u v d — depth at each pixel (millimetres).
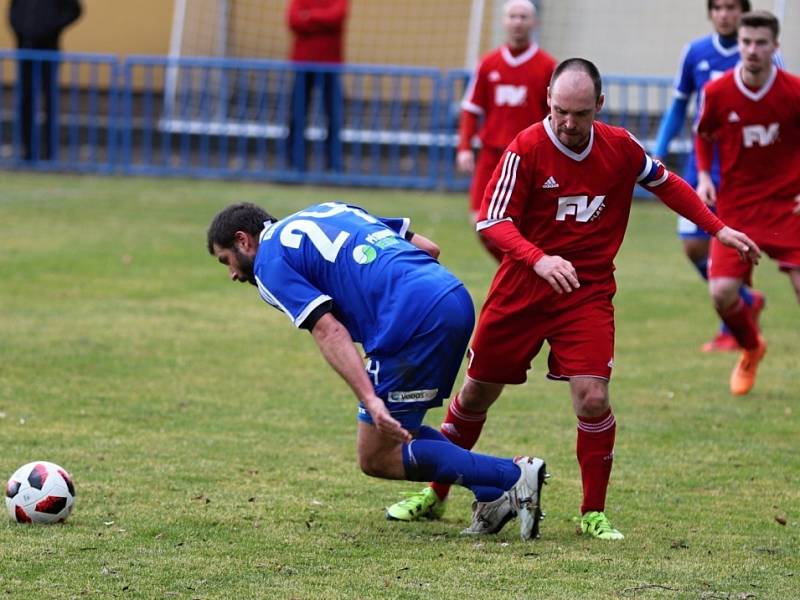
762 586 13414
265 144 54000
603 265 15820
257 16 59531
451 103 50875
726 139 22250
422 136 55125
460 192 51344
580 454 15656
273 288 14070
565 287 14719
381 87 51719
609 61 57375
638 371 25547
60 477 15359
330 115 51562
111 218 43156
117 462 18172
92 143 54000
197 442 19438
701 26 56344
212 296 32031
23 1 52688
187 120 54000
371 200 48125
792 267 22250
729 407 22656
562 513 16469
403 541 15016
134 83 58156
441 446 14781
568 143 15266
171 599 12703
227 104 57000
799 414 22188
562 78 14812
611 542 15086
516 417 21672
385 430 13562
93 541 14617
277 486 17281
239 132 55469
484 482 14938
